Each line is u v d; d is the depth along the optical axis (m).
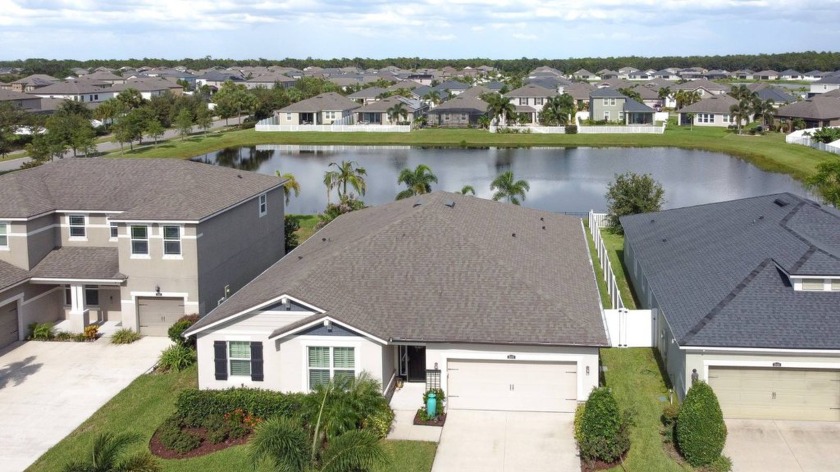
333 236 38.81
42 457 25.59
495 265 30.98
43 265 37.94
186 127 126.81
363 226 37.94
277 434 19.81
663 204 66.31
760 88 183.50
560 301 29.47
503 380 28.19
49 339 36.81
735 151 112.94
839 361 26.02
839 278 27.42
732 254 32.53
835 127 122.00
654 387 29.72
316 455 20.56
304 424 24.06
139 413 28.64
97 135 131.38
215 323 28.50
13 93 139.38
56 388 31.08
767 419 27.02
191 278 36.66
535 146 124.69
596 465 24.30
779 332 26.25
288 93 177.50
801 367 26.20
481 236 33.78
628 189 56.66
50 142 93.25
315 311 28.06
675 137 127.25
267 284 31.91
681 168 99.06
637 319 33.88
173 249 36.59
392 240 32.78
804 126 127.31
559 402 28.03
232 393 27.73
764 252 30.77
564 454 25.00
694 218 41.59
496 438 26.14
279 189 48.12
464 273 30.70
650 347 33.97
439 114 145.75
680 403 27.08
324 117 147.50
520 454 25.03
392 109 142.62
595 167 100.19
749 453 24.72
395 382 29.95
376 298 29.69
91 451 20.86
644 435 25.98
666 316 29.30
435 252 31.94
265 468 24.34
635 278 42.03
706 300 28.94
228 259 40.34
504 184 58.62
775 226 33.25
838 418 26.75
